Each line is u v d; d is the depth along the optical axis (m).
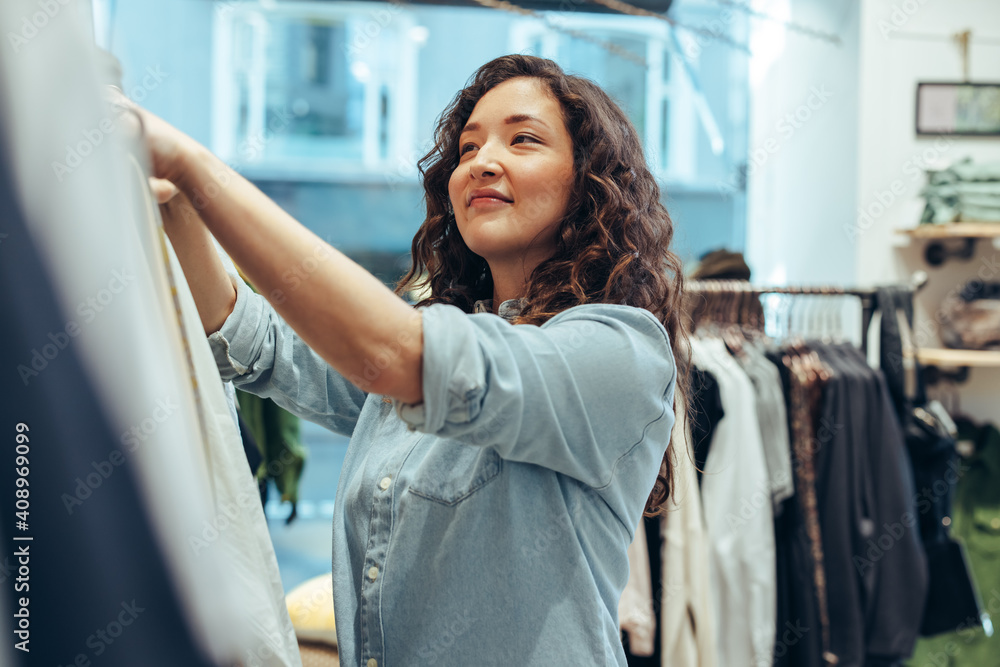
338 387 0.94
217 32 4.68
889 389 2.04
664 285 0.86
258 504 0.61
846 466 1.89
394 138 5.11
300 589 1.39
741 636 1.79
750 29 3.41
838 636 1.85
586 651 0.70
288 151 5.07
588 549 0.74
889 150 2.54
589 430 0.64
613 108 0.88
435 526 0.73
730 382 1.86
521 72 0.86
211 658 0.38
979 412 2.47
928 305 2.51
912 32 2.54
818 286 2.07
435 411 0.56
